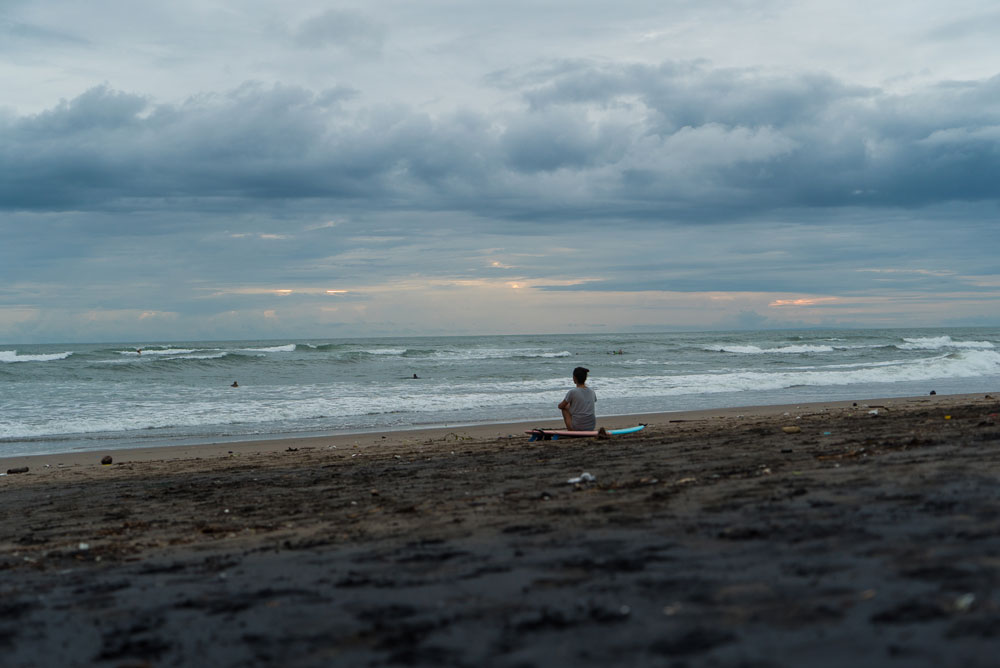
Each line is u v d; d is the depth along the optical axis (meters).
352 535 5.07
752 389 28.98
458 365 46.75
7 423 20.70
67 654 2.82
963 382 30.52
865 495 4.66
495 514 5.43
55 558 5.18
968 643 2.12
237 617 3.13
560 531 4.47
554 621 2.71
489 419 21.16
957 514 3.82
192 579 4.01
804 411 19.30
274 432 18.92
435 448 13.54
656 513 4.80
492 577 3.44
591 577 3.28
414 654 2.50
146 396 28.25
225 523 6.36
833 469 6.09
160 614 3.29
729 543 3.71
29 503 9.10
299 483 9.18
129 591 3.82
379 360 50.38
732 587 2.92
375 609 3.06
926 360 43.09
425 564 3.86
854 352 60.75
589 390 13.66
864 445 7.93
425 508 6.13
